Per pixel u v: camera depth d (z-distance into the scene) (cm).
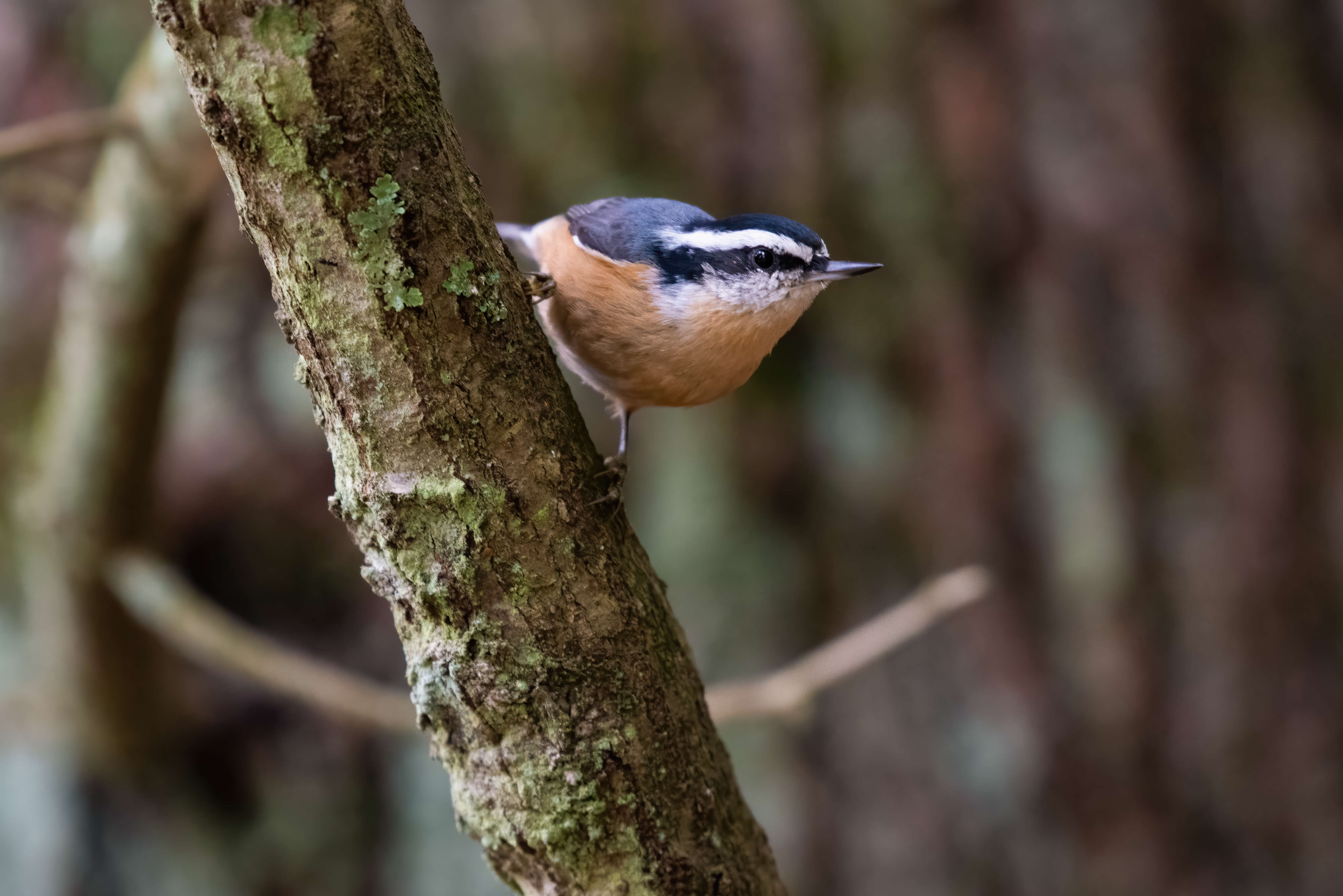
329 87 364
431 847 1115
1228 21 1029
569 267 654
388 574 429
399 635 445
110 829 1108
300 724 1162
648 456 1095
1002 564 1018
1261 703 984
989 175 1026
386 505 413
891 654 1030
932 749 1016
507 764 438
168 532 1146
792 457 1070
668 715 452
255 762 1152
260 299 1170
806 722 1030
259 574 1177
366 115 371
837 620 1048
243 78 361
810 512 1069
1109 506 1001
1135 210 1012
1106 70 1012
